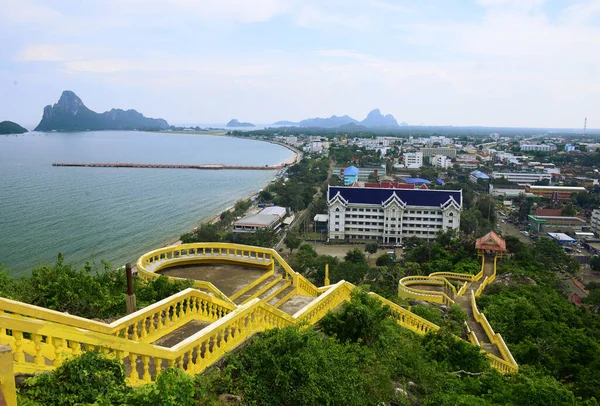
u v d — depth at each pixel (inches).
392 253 4788.4
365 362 768.9
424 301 2135.8
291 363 595.8
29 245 4030.5
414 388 824.9
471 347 1109.1
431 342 1123.9
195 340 578.2
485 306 2110.0
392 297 1950.1
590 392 1327.5
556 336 1729.8
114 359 479.2
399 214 5113.2
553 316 2090.3
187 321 747.4
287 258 4360.2
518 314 1971.0
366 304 1003.9
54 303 833.5
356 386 660.1
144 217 5639.8
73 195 6756.9
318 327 943.0
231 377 594.6
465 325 1713.8
